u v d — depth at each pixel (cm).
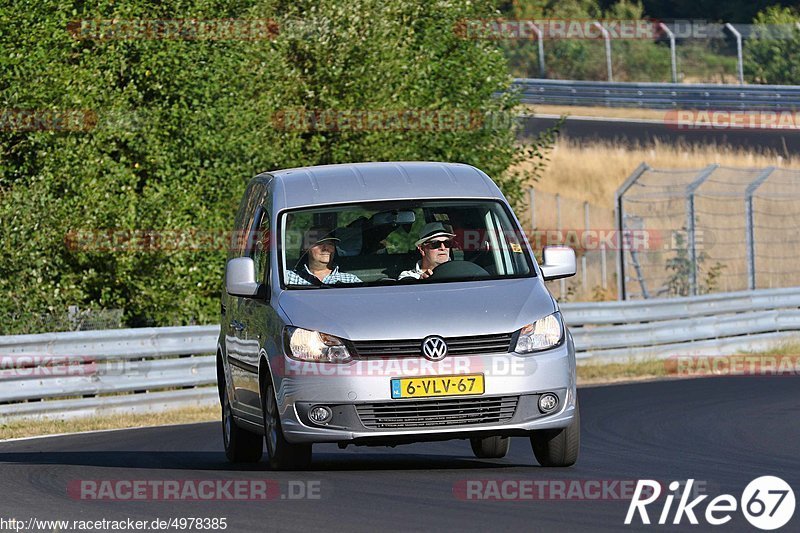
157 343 5959
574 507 2573
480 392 2988
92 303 7194
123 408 5778
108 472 3484
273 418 3156
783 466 3297
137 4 7512
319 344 3030
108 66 7400
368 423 2989
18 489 3162
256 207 3656
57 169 7112
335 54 8138
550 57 18975
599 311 7550
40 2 7175
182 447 4434
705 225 12244
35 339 5506
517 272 3291
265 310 3244
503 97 8938
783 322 8588
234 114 7562
